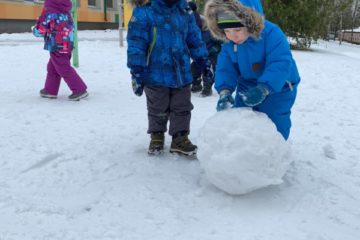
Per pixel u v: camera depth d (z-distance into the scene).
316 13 15.73
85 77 7.71
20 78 7.41
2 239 2.45
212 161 2.77
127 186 3.16
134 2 3.67
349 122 5.18
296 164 3.66
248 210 2.80
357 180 3.38
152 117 3.80
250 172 2.69
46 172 3.40
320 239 2.48
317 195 3.05
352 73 9.43
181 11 3.77
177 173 3.39
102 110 5.35
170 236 2.50
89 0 23.28
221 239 2.46
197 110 5.54
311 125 5.01
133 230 2.57
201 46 3.89
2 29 17.25
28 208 2.81
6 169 3.43
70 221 2.67
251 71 3.20
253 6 2.95
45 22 5.63
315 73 9.24
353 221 2.72
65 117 4.98
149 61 3.68
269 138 2.76
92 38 16.19
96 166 3.53
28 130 4.45
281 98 3.27
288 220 2.68
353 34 35.50
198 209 2.81
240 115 2.86
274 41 3.04
